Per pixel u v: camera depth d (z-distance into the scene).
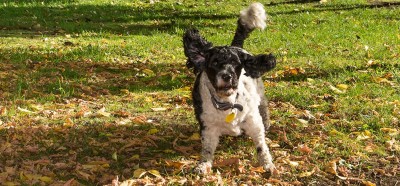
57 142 5.04
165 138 5.12
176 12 10.88
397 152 4.89
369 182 4.52
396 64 6.55
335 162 4.71
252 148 4.94
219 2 11.93
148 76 6.49
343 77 6.23
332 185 4.55
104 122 5.36
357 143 4.98
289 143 5.00
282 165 4.73
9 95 5.91
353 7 10.91
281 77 6.34
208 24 9.64
